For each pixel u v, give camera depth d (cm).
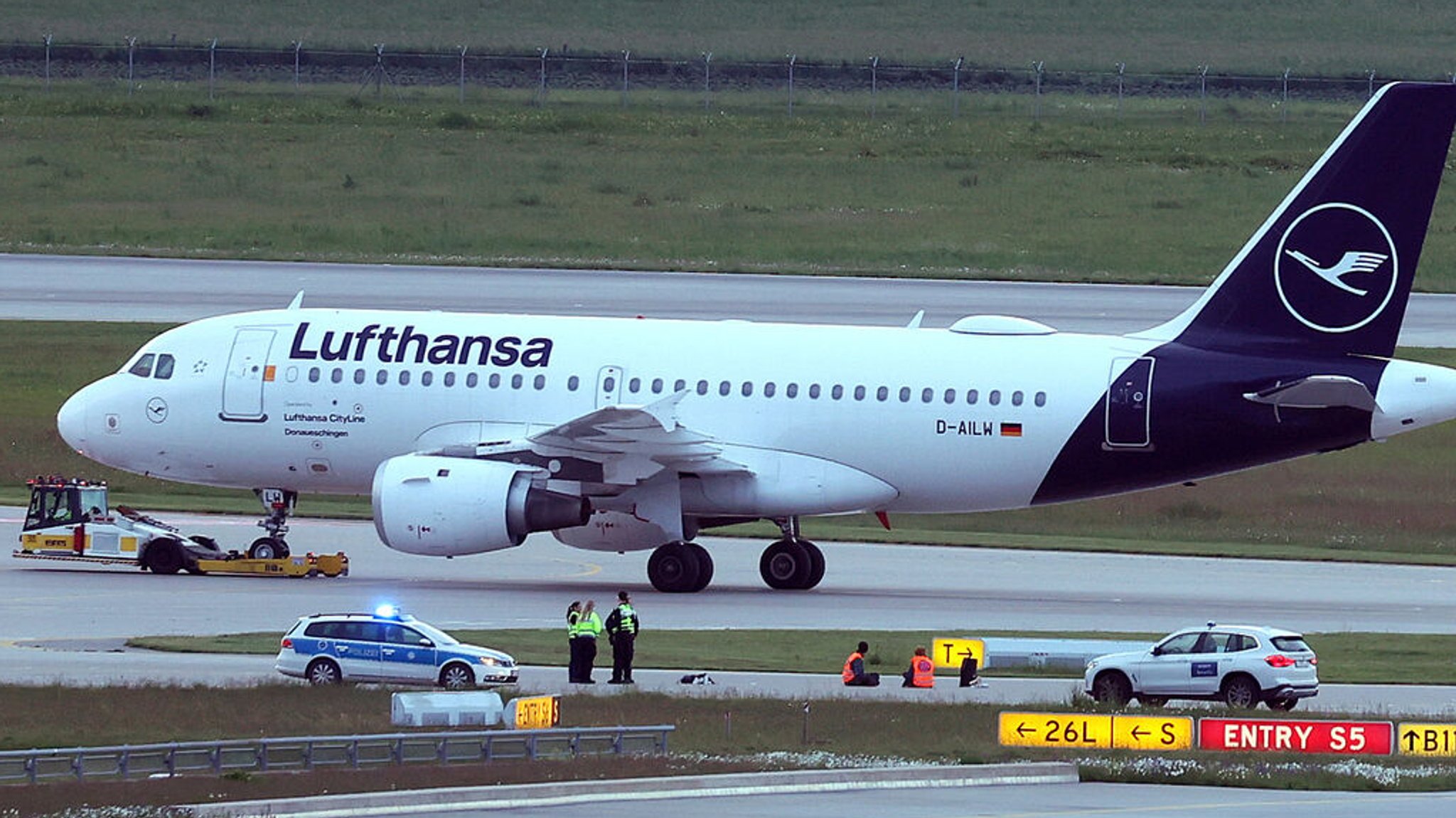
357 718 13862
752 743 13512
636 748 13162
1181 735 13775
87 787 11512
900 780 12438
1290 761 13275
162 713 13888
